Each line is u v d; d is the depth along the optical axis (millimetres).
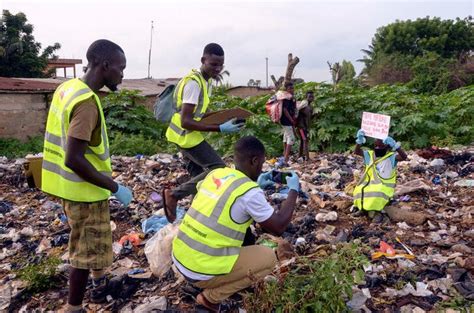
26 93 14234
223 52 4164
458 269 3990
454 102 13742
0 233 5473
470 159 8758
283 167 8914
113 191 3123
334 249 4422
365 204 5211
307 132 9523
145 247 4340
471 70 31328
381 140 5234
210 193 3152
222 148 11844
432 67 31578
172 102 4348
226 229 3041
